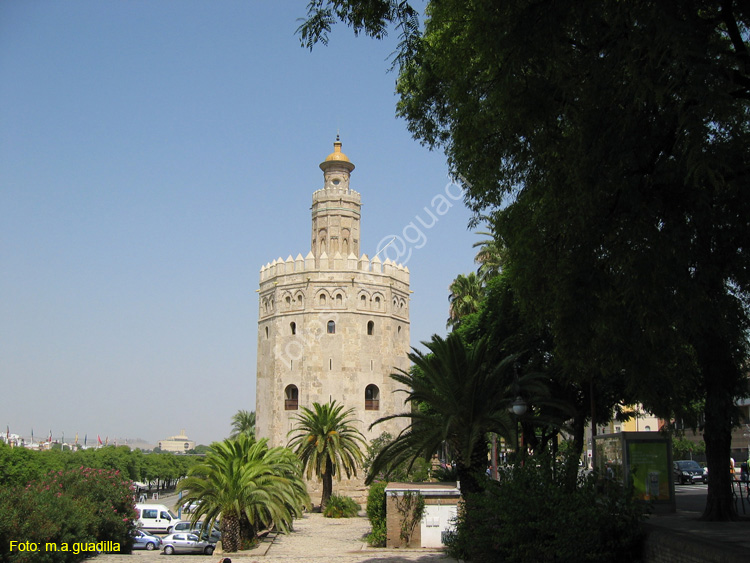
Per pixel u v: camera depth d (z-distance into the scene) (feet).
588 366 50.52
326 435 164.96
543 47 38.27
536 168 48.44
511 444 75.92
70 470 100.68
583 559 50.08
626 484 61.36
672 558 43.98
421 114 61.87
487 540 57.93
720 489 55.57
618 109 39.27
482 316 124.36
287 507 131.34
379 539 104.42
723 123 35.86
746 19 38.81
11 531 67.26
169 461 426.92
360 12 40.91
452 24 50.26
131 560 84.79
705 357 55.83
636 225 40.11
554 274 45.98
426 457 82.12
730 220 40.22
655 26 33.86
